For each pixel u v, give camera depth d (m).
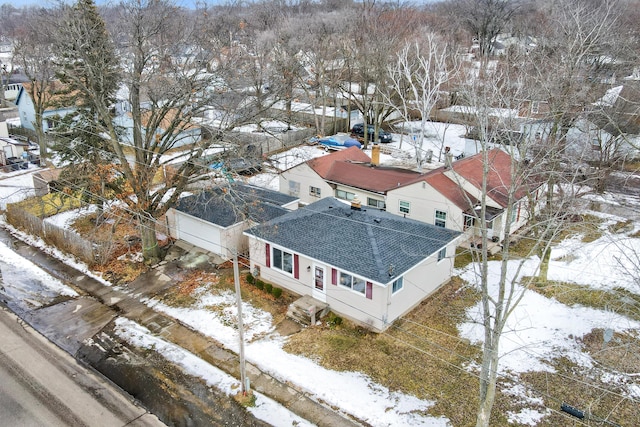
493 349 12.68
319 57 47.06
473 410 15.10
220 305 21.00
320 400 15.70
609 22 29.34
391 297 18.75
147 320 20.19
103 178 24.14
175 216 26.56
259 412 15.25
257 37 51.69
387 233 20.48
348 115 49.78
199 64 22.95
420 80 36.62
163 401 15.83
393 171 30.11
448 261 22.09
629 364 17.19
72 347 18.56
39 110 39.25
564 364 17.25
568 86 20.12
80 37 20.67
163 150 23.55
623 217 27.88
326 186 30.80
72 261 25.16
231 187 24.00
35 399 15.83
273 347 18.22
